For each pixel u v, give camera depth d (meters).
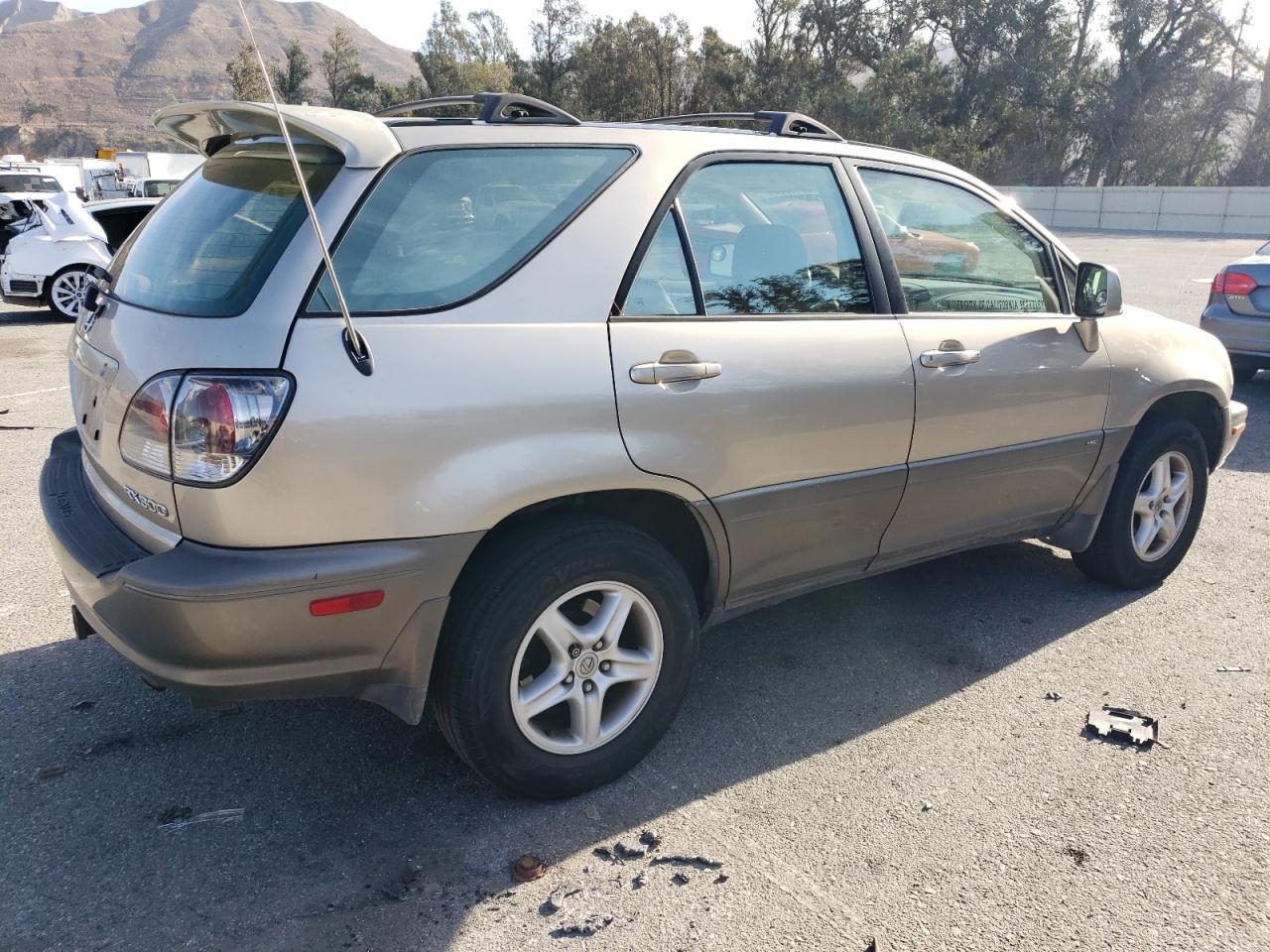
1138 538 4.43
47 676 3.57
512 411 2.54
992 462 3.68
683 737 3.25
